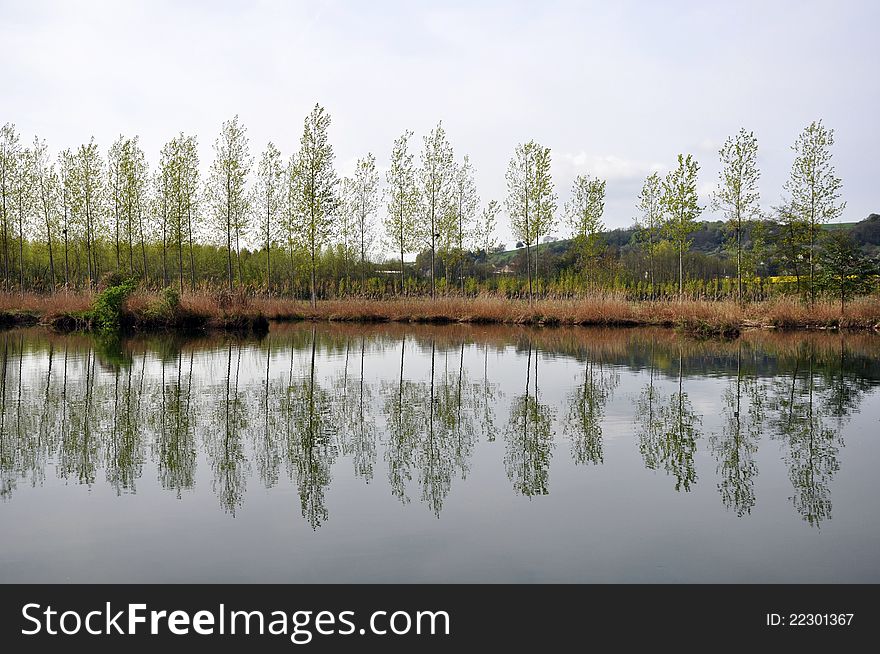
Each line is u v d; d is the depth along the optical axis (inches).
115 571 168.9
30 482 235.8
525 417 354.0
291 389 441.1
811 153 1078.4
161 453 274.8
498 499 220.2
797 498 222.1
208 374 505.4
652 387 455.2
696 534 191.5
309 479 241.0
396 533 191.5
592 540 186.7
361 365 572.1
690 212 1183.6
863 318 1010.1
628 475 247.3
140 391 426.3
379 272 1953.7
